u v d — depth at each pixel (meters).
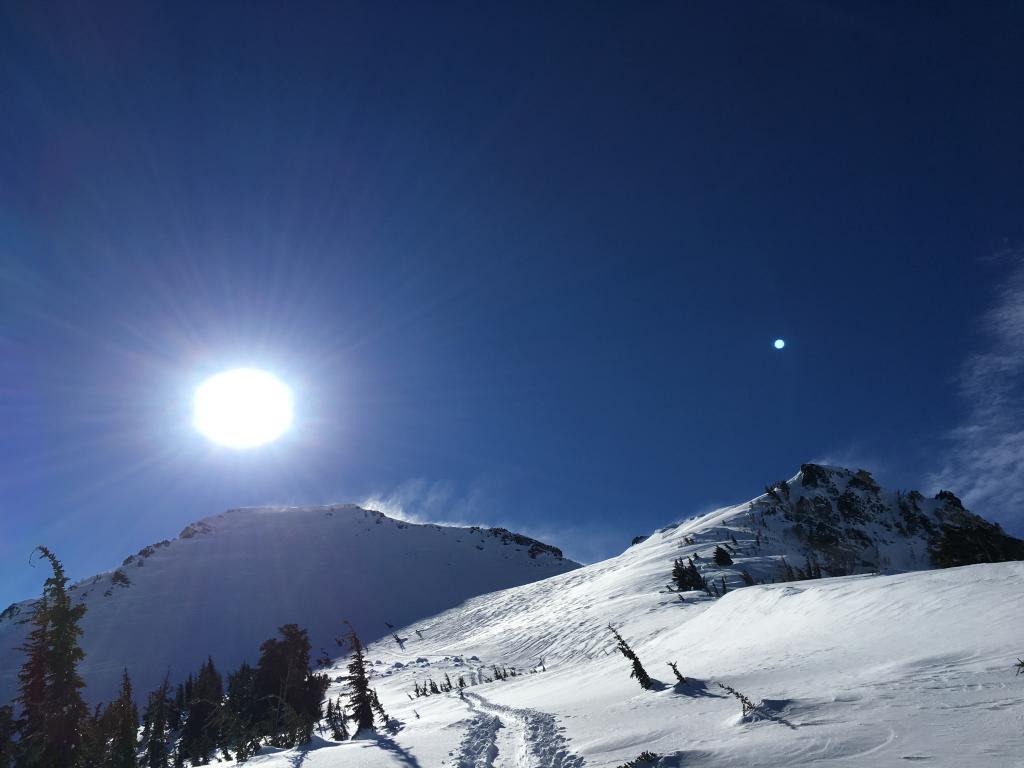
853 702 9.79
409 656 131.75
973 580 18.77
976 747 6.84
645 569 130.12
